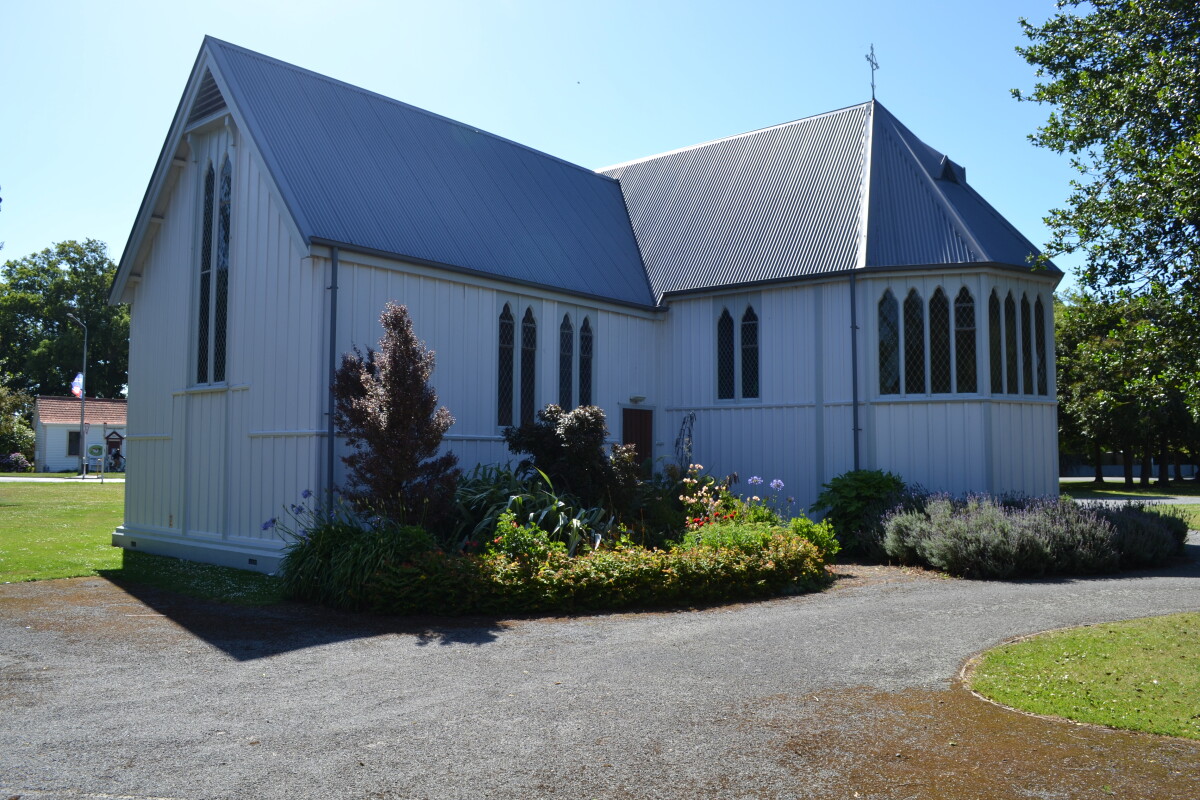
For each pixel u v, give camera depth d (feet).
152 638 32.04
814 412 63.41
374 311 49.62
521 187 69.97
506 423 57.77
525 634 32.19
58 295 237.25
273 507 48.78
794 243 67.00
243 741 20.34
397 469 41.06
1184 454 182.39
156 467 59.77
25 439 188.34
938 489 59.00
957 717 21.65
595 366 65.31
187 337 57.11
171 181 59.93
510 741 20.17
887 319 61.26
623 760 18.94
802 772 18.25
